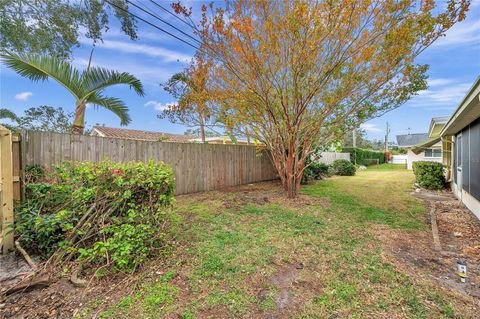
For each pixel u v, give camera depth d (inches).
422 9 174.2
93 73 234.7
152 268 106.9
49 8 204.8
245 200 247.6
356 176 521.7
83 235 114.0
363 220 186.4
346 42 184.2
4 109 280.8
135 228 112.6
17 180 139.9
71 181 129.7
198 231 154.4
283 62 202.1
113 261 103.6
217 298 87.8
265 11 189.3
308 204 235.5
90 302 84.5
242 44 189.5
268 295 90.5
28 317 77.2
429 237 152.9
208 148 309.6
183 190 279.6
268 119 238.2
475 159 203.0
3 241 112.7
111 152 220.1
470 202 221.5
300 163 258.4
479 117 192.5
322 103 221.0
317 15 172.6
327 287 96.0
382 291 93.5
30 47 211.6
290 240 142.9
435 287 96.9
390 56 182.9
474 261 120.8
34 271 99.3
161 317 77.6
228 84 241.8
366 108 217.5
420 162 370.9
